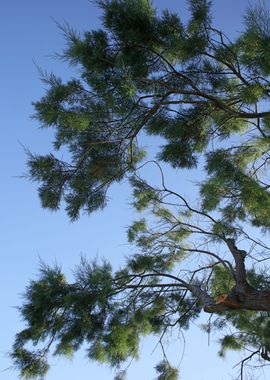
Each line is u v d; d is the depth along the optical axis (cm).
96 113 754
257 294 716
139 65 797
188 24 812
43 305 724
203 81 852
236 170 759
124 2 792
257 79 770
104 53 780
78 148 806
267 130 827
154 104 802
